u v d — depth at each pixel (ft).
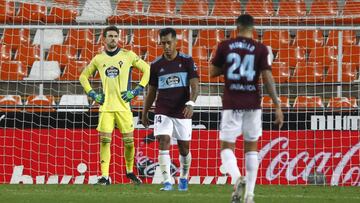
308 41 187.93
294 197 107.76
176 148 145.38
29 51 191.52
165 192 115.44
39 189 126.21
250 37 83.25
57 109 149.59
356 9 201.36
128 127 134.92
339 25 197.26
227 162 81.51
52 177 146.51
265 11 211.00
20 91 178.40
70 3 201.87
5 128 147.23
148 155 146.20
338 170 144.05
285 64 183.62
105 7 200.75
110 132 134.00
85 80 135.33
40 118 147.74
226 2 213.25
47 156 147.02
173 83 117.70
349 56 185.57
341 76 171.63
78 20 193.77
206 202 94.68
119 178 145.28
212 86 171.53
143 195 107.34
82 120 147.43
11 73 180.96
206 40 187.32
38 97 173.58
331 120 145.28
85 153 146.72
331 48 185.98
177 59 118.01
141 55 185.68
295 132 145.59
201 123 146.92
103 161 134.82
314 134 145.18
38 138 147.23
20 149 147.02
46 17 195.83
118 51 135.23
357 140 144.15
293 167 145.18
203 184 143.23
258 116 82.38
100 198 100.42
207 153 146.51
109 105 133.80
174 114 118.42
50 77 187.01
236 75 81.51
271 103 168.04
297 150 145.38
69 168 146.51
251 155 82.33
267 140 145.89
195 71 117.39
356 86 171.94
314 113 145.69
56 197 102.17
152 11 204.54
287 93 175.42
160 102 118.52
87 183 145.38
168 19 191.42
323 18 186.39
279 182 144.97
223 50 82.69
